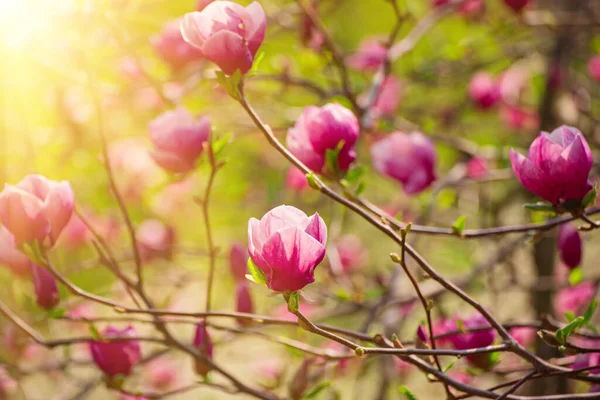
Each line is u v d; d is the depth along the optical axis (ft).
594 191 5.98
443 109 11.67
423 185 7.25
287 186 9.55
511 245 8.02
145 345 9.46
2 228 6.86
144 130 9.25
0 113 7.92
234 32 5.96
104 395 9.15
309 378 7.39
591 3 10.91
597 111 11.33
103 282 10.59
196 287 10.73
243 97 6.00
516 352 6.01
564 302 8.18
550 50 10.59
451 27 12.20
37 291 6.47
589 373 6.21
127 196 10.13
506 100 11.09
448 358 6.91
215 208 11.98
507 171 8.03
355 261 10.00
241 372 10.48
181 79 7.89
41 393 8.54
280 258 5.64
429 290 8.06
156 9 8.86
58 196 6.20
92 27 7.84
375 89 7.75
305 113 6.34
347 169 6.37
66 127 8.57
